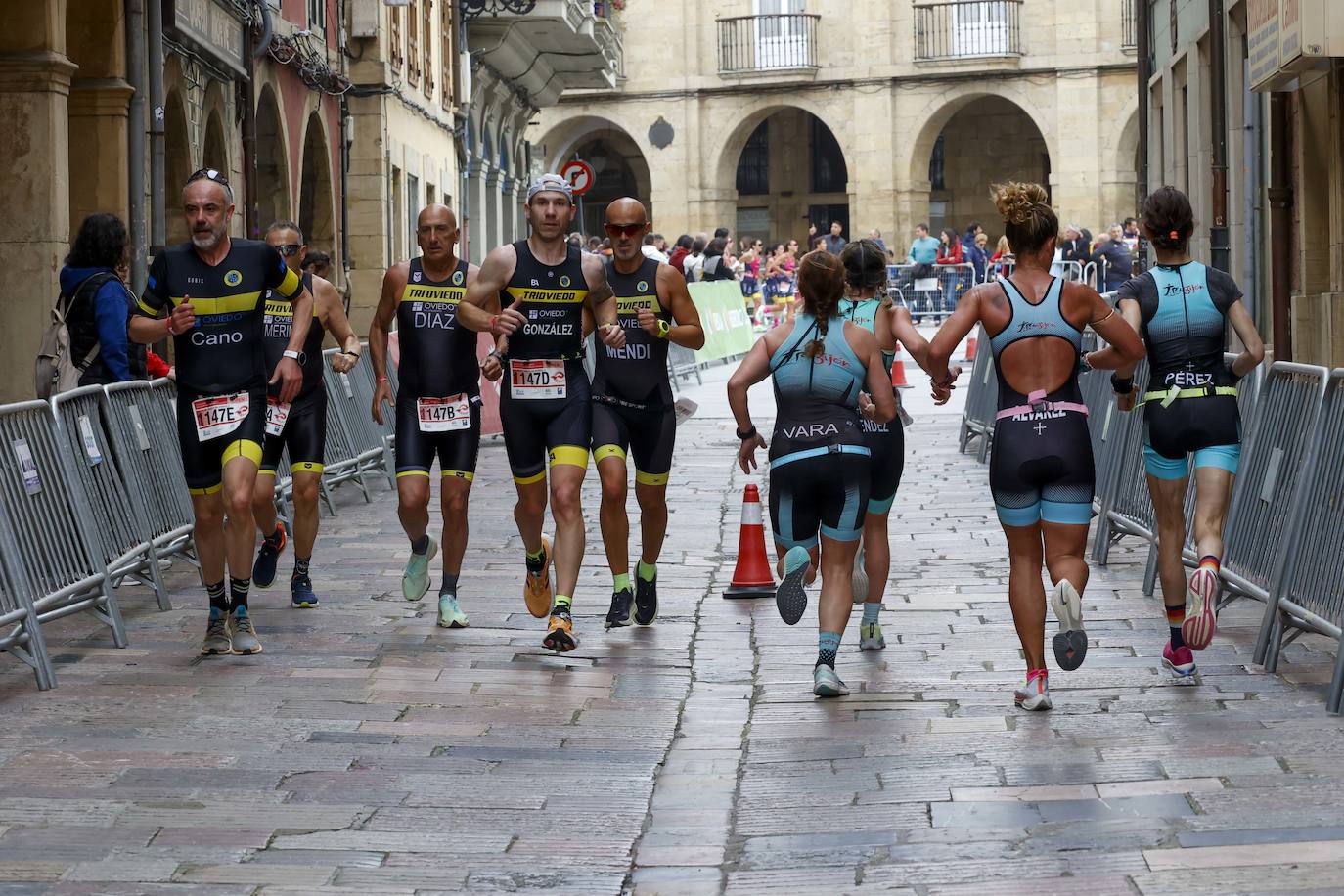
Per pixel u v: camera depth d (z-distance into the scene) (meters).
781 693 8.65
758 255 46.50
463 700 8.52
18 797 6.94
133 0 17.92
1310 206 18.66
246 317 9.34
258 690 8.74
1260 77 18.05
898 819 6.55
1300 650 9.31
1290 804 6.54
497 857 6.24
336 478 15.85
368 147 29.94
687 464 18.69
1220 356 8.61
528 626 10.33
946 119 57.09
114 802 6.87
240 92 22.91
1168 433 8.55
